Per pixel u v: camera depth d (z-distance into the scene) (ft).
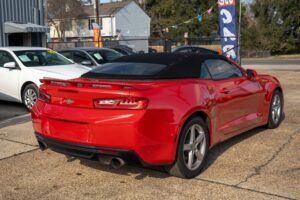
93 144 15.67
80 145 15.97
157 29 210.18
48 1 197.16
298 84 50.14
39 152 21.08
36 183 16.96
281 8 166.71
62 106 16.75
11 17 69.97
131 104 15.35
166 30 204.33
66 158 20.03
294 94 40.68
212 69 19.89
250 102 22.25
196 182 16.81
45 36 74.23
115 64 19.71
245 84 21.84
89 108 15.99
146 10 219.61
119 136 15.28
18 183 16.97
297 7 166.09
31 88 32.89
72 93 16.39
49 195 15.76
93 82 15.99
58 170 18.44
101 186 16.57
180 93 16.88
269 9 169.99
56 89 16.93
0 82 34.63
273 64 103.14
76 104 16.34
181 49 69.97
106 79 17.99
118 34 190.49
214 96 18.71
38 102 18.02
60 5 198.08
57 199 15.40
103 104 15.70
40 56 35.76
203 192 15.78
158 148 15.84
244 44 170.40
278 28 168.14
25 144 22.56
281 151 20.80
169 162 16.39
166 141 15.98
